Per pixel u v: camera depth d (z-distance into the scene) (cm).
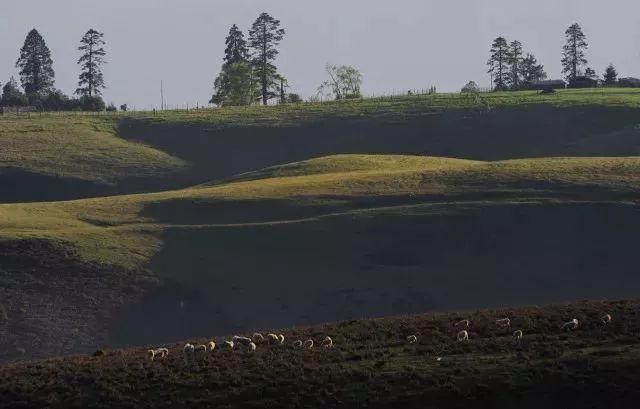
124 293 14438
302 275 15088
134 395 7881
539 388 7538
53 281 14525
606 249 15338
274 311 14075
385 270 15012
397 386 7700
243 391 7762
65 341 12950
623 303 9681
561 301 13850
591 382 7544
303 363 8281
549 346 8331
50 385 8156
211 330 13612
